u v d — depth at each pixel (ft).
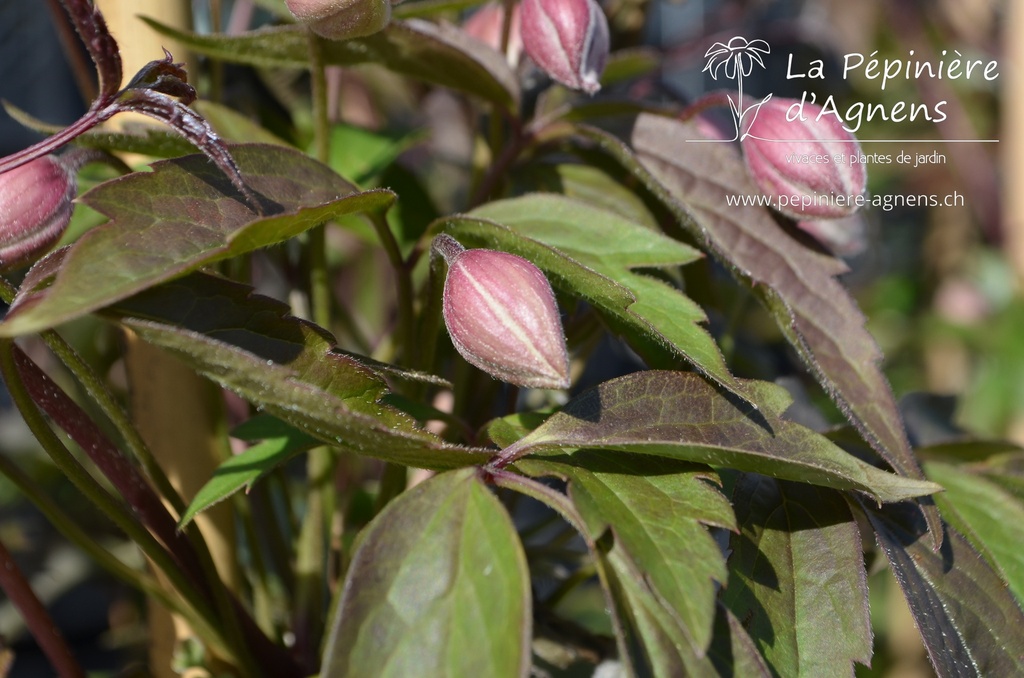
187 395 0.80
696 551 0.63
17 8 1.44
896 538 0.72
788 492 0.70
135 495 0.72
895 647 1.33
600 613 1.45
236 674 0.79
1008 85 1.60
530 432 0.68
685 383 0.68
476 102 0.93
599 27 0.76
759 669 0.63
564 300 0.76
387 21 0.71
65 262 0.60
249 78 0.99
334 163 0.93
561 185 0.82
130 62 0.80
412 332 0.76
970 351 1.72
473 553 0.62
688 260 0.72
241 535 0.98
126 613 1.20
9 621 1.15
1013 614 0.71
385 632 0.61
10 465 0.73
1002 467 0.84
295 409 0.61
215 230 0.64
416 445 0.63
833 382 0.73
